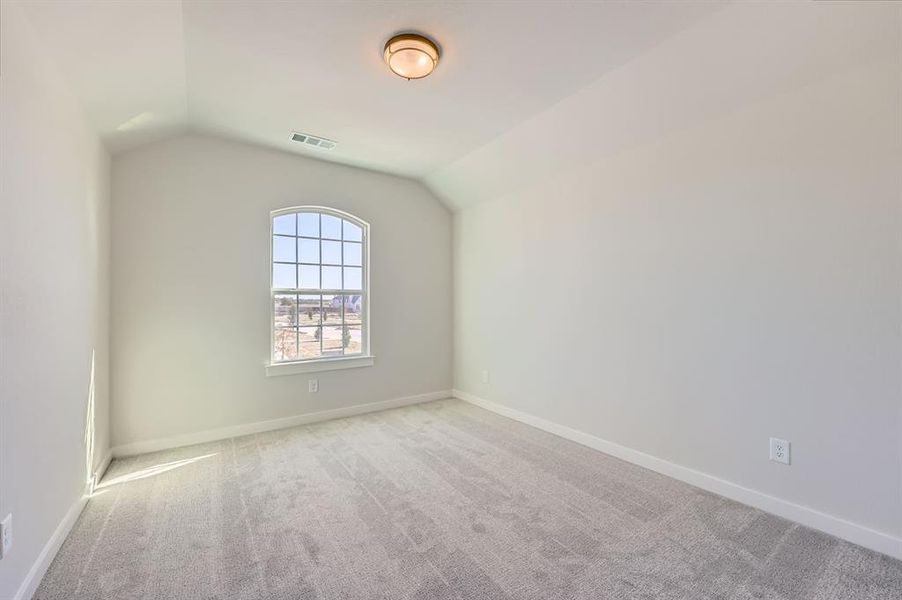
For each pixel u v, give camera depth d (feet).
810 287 6.52
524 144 10.71
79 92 6.78
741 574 5.39
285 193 11.91
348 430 11.50
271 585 5.19
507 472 8.64
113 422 9.56
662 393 8.65
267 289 11.60
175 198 10.40
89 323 7.68
